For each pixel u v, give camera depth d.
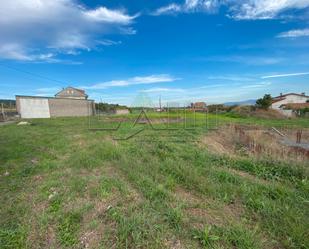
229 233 2.10
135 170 4.02
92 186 3.33
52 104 25.22
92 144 6.79
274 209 2.52
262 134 9.60
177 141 7.46
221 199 2.89
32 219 2.50
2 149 6.18
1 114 19.53
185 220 2.35
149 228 2.20
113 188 3.24
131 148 6.11
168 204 2.73
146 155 5.18
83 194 3.09
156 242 2.01
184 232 2.16
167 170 4.03
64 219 2.44
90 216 2.52
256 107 25.17
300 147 6.74
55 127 12.64
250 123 14.13
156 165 4.27
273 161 4.49
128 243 2.02
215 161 4.77
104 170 4.24
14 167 4.49
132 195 3.00
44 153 5.71
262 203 2.63
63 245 2.06
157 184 3.36
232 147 7.66
